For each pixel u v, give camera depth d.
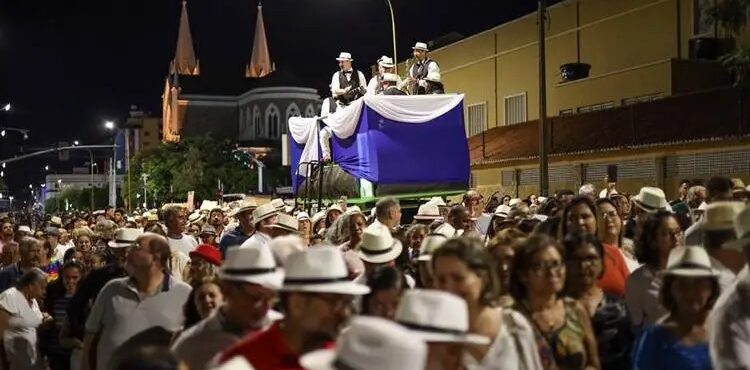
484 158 36.97
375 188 16.11
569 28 42.62
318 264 4.07
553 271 5.35
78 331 8.34
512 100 46.84
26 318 9.28
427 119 16.22
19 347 9.25
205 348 4.96
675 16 35.94
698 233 7.50
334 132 17.38
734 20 21.09
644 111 28.91
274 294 4.89
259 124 106.00
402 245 8.30
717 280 5.32
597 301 6.22
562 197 10.96
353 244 9.69
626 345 6.07
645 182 27.09
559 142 31.92
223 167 80.19
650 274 6.38
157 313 6.87
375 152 15.82
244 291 4.86
